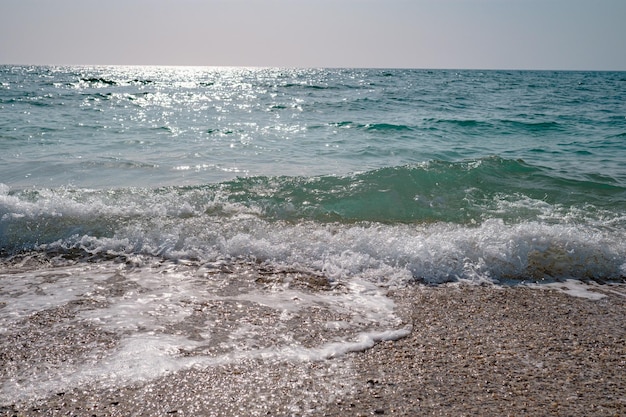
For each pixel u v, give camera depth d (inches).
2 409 114.3
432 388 125.5
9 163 397.7
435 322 167.9
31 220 251.3
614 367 139.5
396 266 215.3
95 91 1285.7
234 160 428.5
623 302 189.0
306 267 215.5
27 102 908.0
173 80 2167.8
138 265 213.3
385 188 309.0
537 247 229.5
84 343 145.6
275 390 123.5
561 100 1146.0
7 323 157.2
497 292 196.4
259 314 169.2
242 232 243.3
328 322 165.0
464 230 243.9
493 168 356.2
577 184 336.8
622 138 591.2
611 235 250.1
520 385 128.1
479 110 897.5
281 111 855.7
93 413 113.2
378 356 143.1
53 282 193.2
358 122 701.3
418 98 1131.3
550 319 172.2
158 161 418.0
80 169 381.7
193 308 172.1
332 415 112.9
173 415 112.8
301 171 386.6
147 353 140.1
